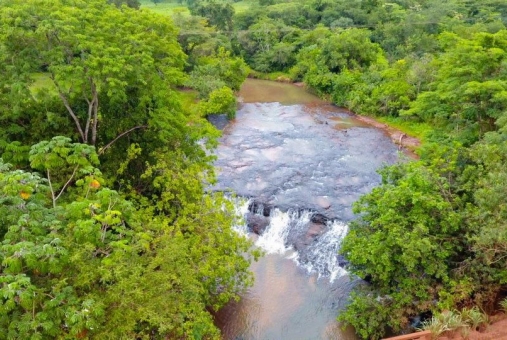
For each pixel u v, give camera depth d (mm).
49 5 15211
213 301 16828
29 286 8586
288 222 22953
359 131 35250
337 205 23469
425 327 14250
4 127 16438
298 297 18500
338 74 45750
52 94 18219
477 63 25203
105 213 10578
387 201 16094
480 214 14328
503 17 58156
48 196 14492
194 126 21109
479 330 13633
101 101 18406
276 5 68625
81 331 9758
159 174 19141
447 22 54531
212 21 62531
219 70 44812
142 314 11125
